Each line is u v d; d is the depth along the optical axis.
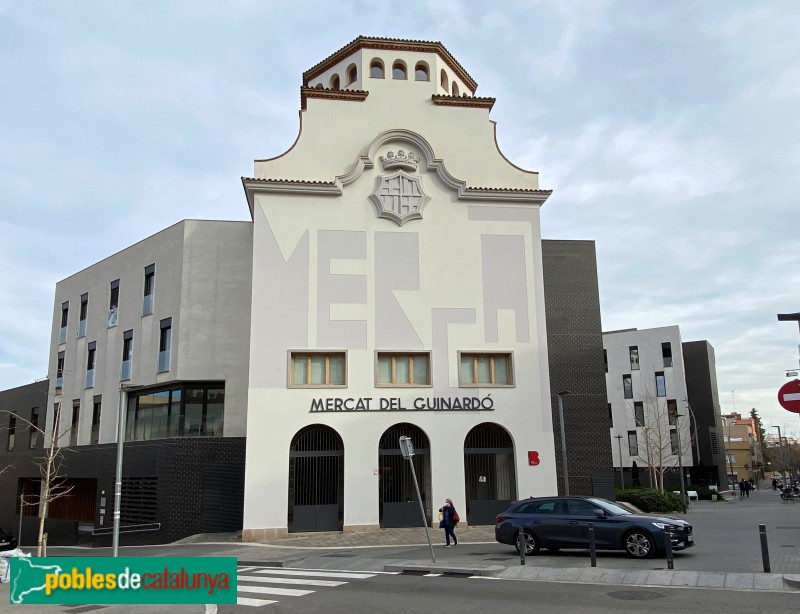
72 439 37.34
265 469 24.75
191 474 28.19
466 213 27.81
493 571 14.64
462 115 29.05
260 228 26.61
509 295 27.38
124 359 34.00
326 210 27.11
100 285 37.31
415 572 15.70
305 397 25.52
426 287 27.02
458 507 25.42
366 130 28.30
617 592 12.09
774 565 14.11
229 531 27.95
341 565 17.41
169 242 32.22
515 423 26.33
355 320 26.38
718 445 65.88
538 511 17.30
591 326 30.42
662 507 31.08
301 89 28.33
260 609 11.72
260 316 25.89
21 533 40.72
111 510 32.00
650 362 62.50
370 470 25.25
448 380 26.39
